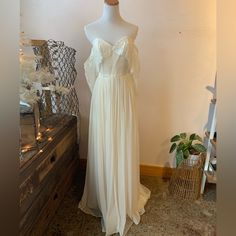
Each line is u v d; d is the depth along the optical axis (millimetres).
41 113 2141
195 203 2238
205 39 2289
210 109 2363
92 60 1827
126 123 1860
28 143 1688
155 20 2311
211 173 2252
